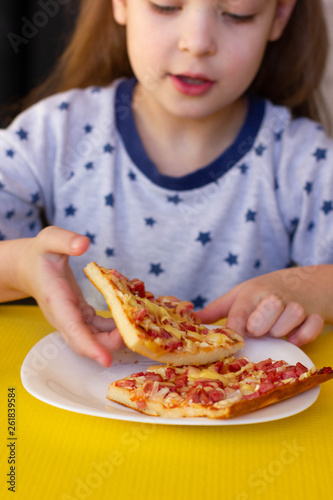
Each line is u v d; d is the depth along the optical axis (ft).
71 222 2.21
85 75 2.42
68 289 1.45
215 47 1.82
